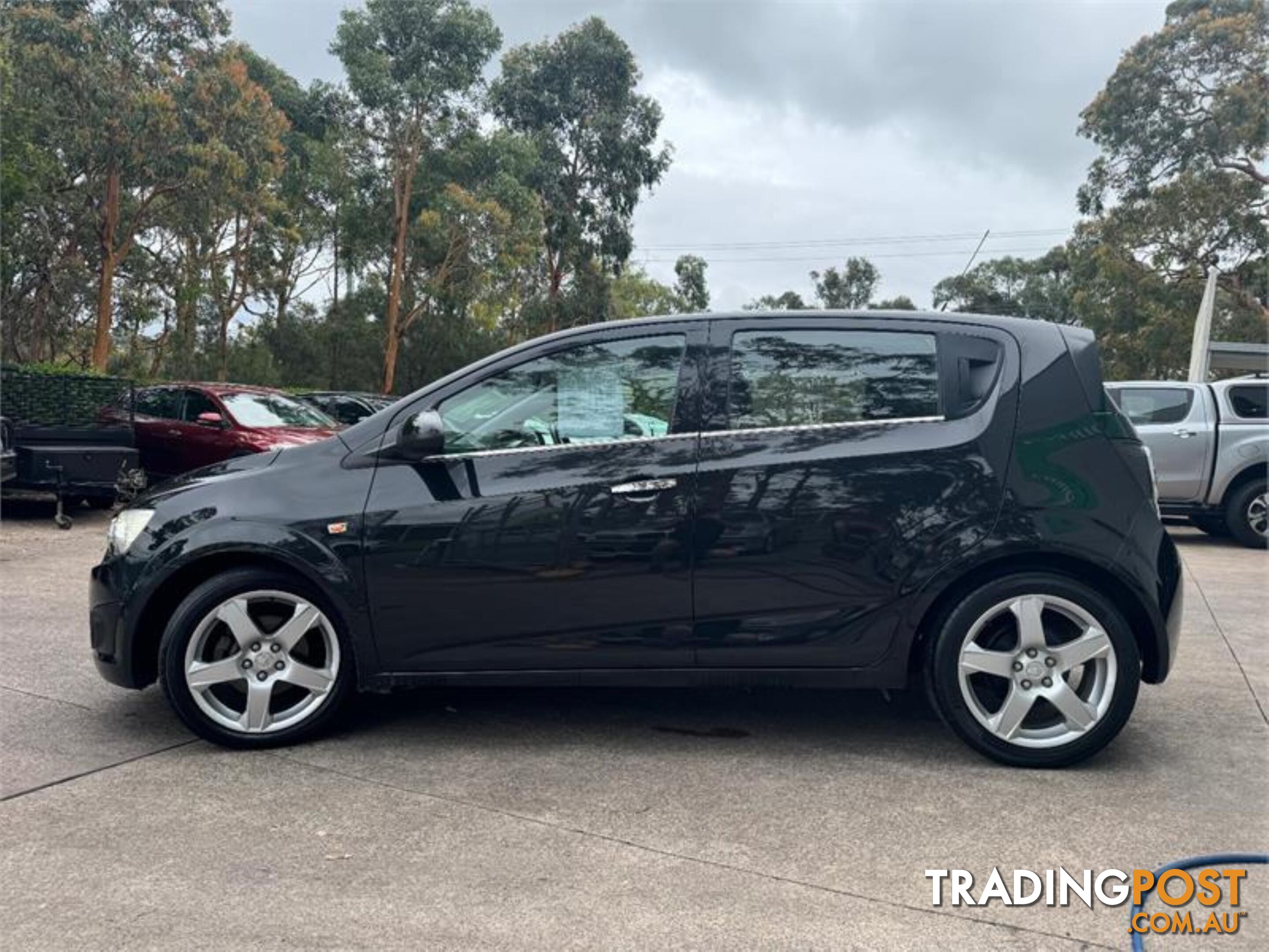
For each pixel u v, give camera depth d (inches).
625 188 1440.7
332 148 1146.7
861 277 1929.1
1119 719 150.6
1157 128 1155.9
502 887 115.2
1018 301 2063.2
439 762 155.2
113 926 105.8
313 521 155.9
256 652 158.4
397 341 1213.1
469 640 156.9
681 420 157.9
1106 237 1208.2
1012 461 152.5
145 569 157.2
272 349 1201.4
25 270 924.0
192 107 831.7
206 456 477.1
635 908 110.9
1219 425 414.9
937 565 151.7
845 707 184.7
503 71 1407.5
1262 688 198.7
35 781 145.2
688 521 153.7
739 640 154.9
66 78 763.4
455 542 154.9
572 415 160.6
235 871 118.2
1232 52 1110.4
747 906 111.6
